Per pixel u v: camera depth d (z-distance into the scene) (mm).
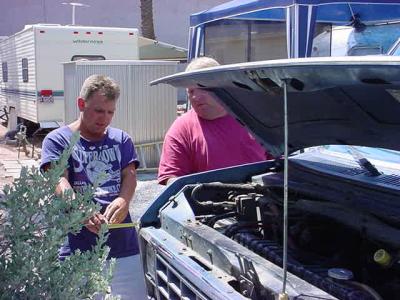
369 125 2350
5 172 10711
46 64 13195
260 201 2916
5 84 17297
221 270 2316
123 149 3344
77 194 2023
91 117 3164
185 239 2635
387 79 1689
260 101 2566
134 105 10469
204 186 3092
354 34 8500
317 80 1895
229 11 8961
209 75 2332
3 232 1792
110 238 3232
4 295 1714
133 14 25500
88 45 13328
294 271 2250
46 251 1770
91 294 1875
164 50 16250
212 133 3836
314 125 2605
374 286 2334
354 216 2467
